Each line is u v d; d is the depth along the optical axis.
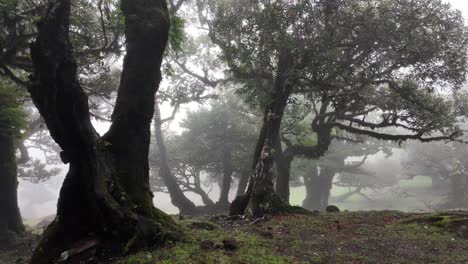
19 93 13.62
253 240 6.41
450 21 12.73
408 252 6.09
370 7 12.61
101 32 13.05
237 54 14.79
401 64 13.54
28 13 10.53
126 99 6.03
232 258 5.09
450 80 13.88
